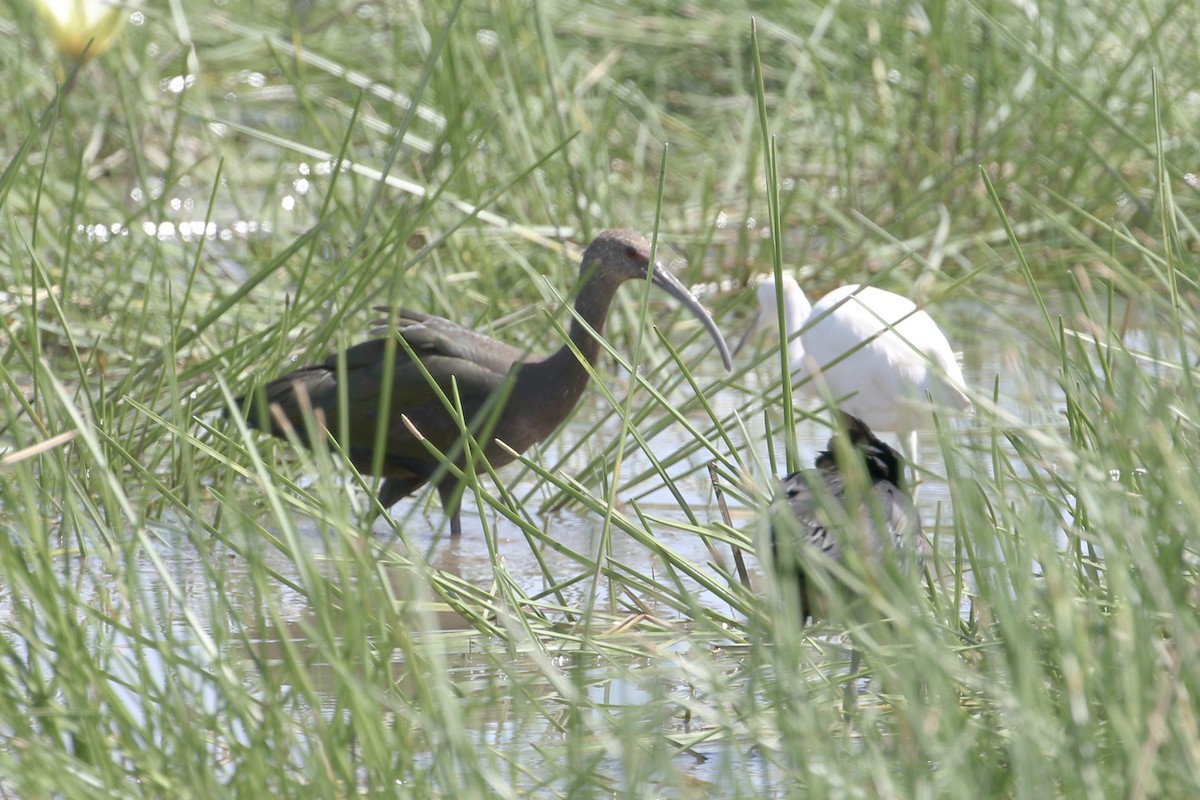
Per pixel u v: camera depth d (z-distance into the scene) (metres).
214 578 6.50
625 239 11.30
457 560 10.41
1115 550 5.81
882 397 12.26
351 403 10.99
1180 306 8.39
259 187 20.77
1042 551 6.02
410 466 11.26
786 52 21.78
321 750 5.73
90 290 14.38
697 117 22.53
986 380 13.86
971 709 6.60
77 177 11.46
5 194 9.76
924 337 12.21
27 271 14.23
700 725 7.21
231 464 7.81
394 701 5.95
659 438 12.90
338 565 7.39
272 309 13.94
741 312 16.81
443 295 14.56
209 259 15.56
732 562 10.05
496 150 17.38
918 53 20.12
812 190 19.30
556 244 15.00
